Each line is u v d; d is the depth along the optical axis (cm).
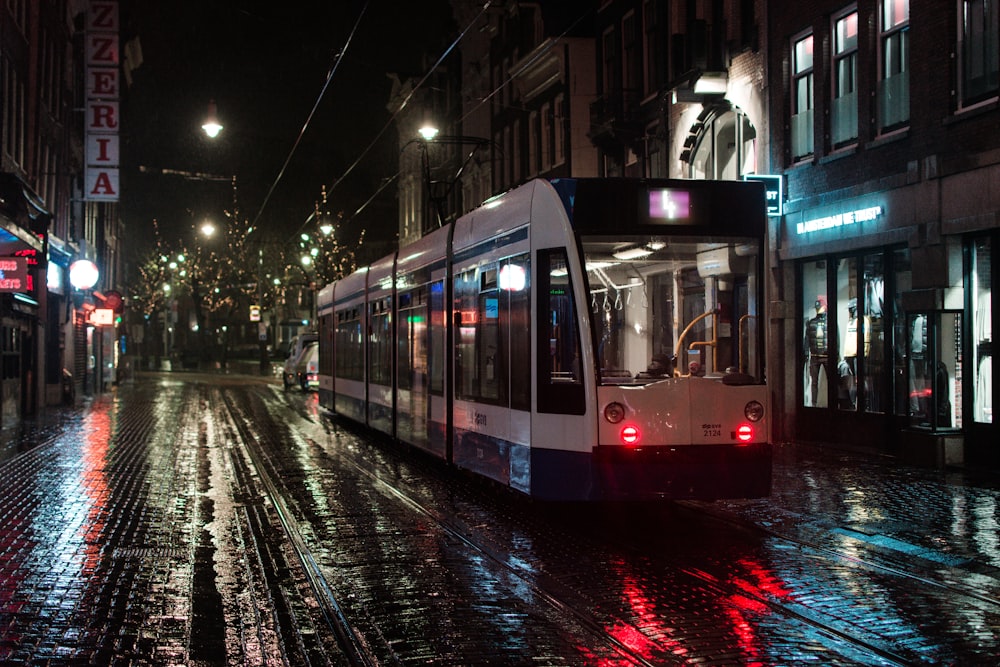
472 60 4206
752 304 949
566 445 930
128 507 1125
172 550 889
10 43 2453
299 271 6800
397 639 615
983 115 1328
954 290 1403
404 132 5431
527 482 989
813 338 1764
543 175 3250
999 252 1332
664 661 565
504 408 1057
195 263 7038
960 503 1109
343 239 6750
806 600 703
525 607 691
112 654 579
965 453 1395
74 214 3375
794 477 1315
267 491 1254
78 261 2895
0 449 1758
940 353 1409
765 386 936
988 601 698
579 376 919
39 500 1171
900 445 1466
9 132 2486
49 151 3044
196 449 1773
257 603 705
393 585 757
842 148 1659
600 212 934
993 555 847
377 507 1123
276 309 8162
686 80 2014
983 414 1370
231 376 5797
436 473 1423
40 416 2611
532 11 3356
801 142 1784
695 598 711
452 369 1273
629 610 678
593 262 927
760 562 828
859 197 1584
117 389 4175
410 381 1510
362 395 1936
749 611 674
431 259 1391
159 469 1480
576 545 902
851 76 1641
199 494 1231
